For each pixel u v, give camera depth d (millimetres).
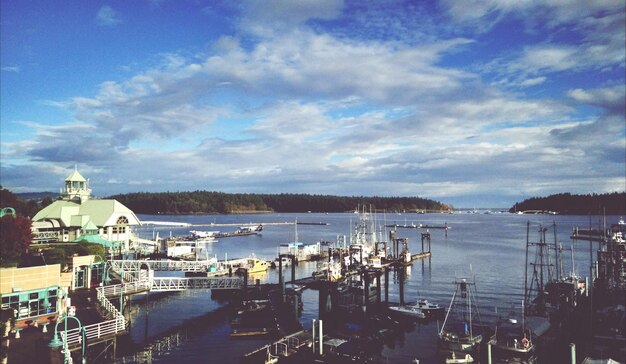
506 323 65000
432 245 196375
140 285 70688
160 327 70875
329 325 70125
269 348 56156
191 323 73062
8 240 63188
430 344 63031
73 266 66188
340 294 81375
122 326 52281
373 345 60094
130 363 55375
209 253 169375
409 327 71000
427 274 121125
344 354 53875
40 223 102812
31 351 42000
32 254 69188
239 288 84750
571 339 61094
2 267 58938
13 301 51969
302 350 54844
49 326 50344
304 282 87188
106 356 52562
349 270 95938
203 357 57656
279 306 76375
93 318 54062
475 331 65250
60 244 78812
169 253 149125
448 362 55000
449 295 95125
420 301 82562
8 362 38906
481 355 55062
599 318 68312
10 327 47219
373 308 79812
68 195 119875
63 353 41469
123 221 117125
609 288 88688
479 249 178500
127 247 118312
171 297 91750
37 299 53781
